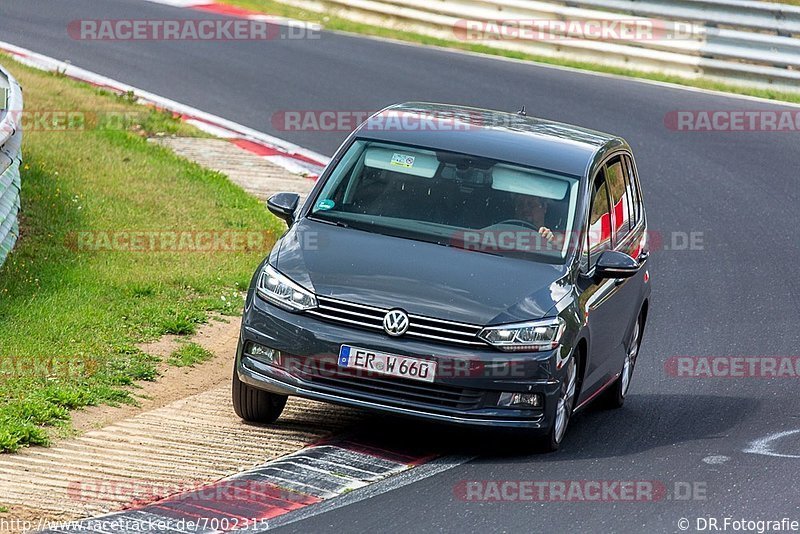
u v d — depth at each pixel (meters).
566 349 27.98
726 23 78.50
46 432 27.31
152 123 61.31
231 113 66.19
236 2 95.19
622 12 81.88
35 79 65.25
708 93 76.75
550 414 27.78
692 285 48.94
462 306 27.48
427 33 89.38
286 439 28.59
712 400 35.91
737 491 26.62
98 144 54.75
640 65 81.56
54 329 33.97
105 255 42.00
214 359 35.03
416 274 28.27
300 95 70.44
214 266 43.09
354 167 31.72
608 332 32.31
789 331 43.84
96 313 35.97
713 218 56.78
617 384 34.56
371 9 92.06
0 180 38.09
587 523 24.02
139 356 33.69
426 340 27.20
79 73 70.56
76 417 28.69
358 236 29.77
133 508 23.42
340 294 27.66
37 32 79.62
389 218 30.36
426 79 75.19
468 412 27.22
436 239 29.78
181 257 43.25
